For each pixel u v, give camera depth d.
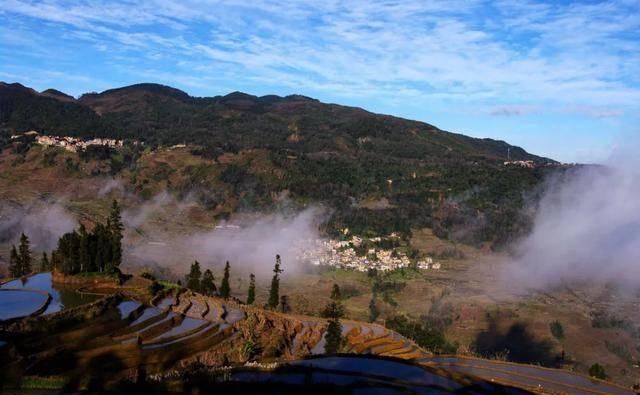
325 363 69.62
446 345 94.31
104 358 58.72
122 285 90.94
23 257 108.81
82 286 88.50
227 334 74.31
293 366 66.81
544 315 142.38
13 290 84.38
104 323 69.56
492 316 139.62
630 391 72.31
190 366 60.72
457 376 69.62
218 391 54.34
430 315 136.75
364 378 64.12
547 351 119.50
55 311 72.06
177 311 81.62
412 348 86.56
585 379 76.31
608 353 121.62
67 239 95.81
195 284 104.25
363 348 82.50
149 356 61.16
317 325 93.56
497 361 82.12
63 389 50.03
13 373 51.09
